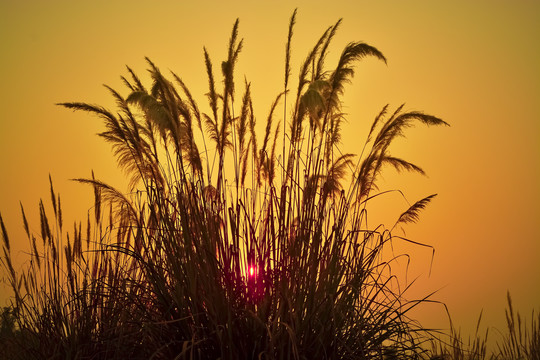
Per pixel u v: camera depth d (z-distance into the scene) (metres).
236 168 4.62
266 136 4.68
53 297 4.86
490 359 6.03
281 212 4.34
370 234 4.44
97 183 4.80
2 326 4.89
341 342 4.14
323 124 4.64
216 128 4.61
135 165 4.73
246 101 4.73
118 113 4.78
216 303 4.02
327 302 4.18
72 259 4.89
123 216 4.91
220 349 3.98
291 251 4.20
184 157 4.58
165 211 4.37
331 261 4.28
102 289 4.66
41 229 4.87
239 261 4.21
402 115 4.66
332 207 4.55
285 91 4.77
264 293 4.16
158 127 4.43
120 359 4.32
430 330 4.37
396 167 4.79
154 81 4.70
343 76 4.60
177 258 4.18
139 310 4.38
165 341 4.16
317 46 4.78
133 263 4.71
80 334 4.55
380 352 4.21
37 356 4.64
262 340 4.01
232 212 4.36
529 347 6.09
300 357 3.91
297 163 4.61
